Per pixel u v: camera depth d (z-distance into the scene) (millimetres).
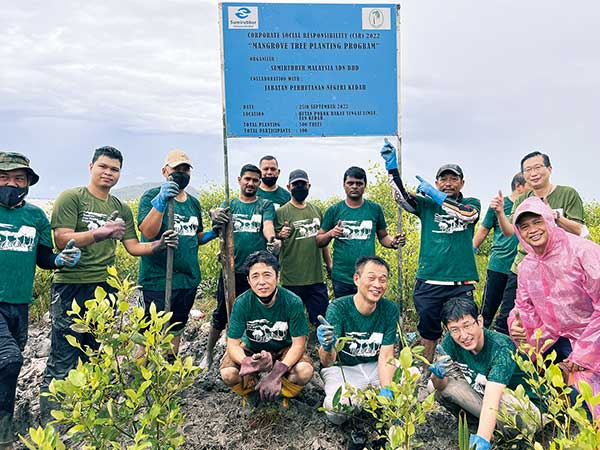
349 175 5484
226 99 5039
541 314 3842
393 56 5211
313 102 5137
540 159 4938
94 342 4742
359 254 5570
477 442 3412
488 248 10555
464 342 3773
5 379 3844
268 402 4578
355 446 3971
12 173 4160
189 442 4219
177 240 4750
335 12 5098
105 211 4719
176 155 5055
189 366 3037
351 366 4488
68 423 2785
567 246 3566
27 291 4316
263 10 5012
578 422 2303
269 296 4281
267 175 6184
